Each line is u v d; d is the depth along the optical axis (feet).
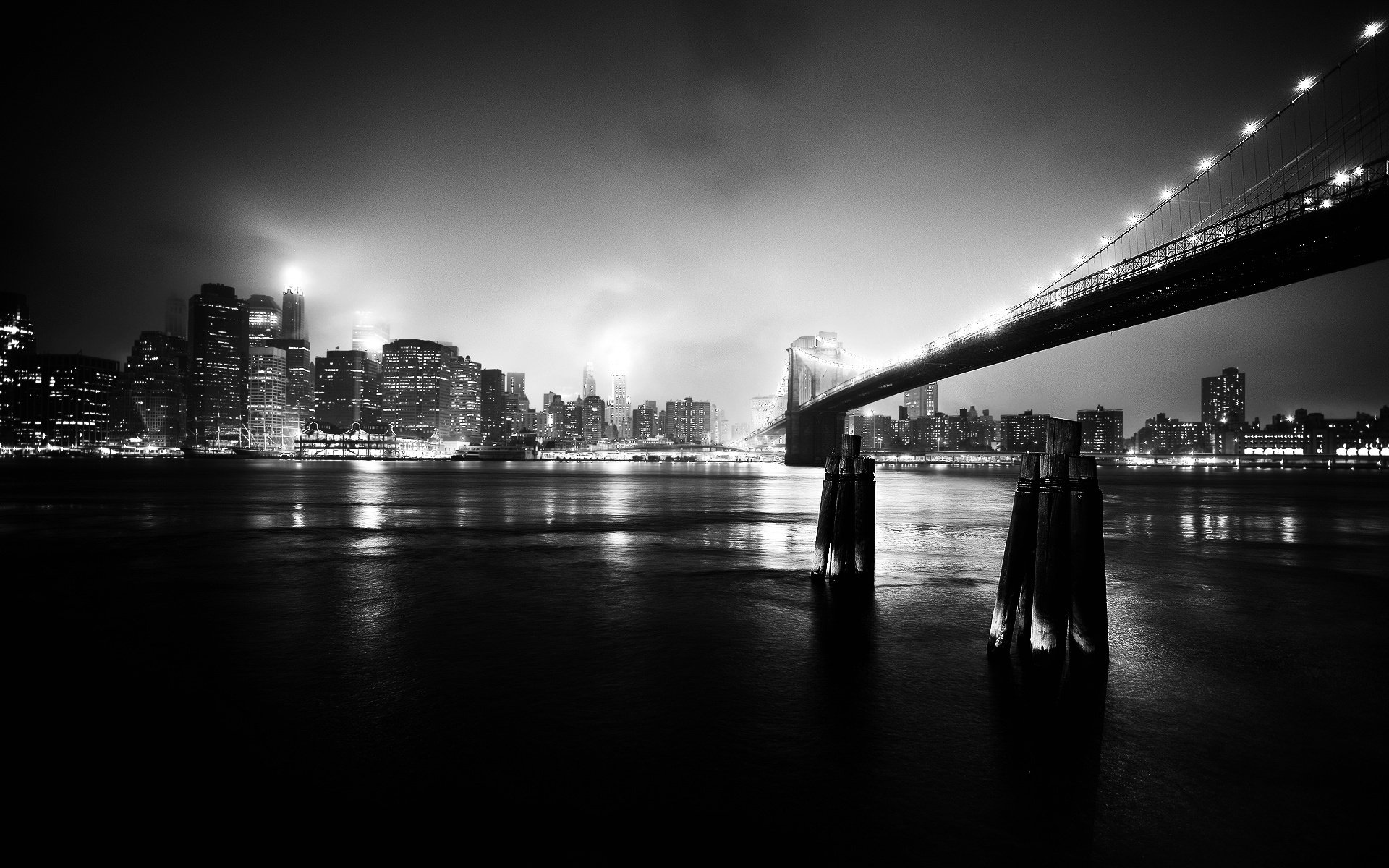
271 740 21.49
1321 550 69.51
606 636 34.27
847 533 47.50
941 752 20.94
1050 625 28.78
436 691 26.09
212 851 15.60
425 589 46.57
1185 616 39.75
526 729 22.45
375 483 225.15
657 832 16.46
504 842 15.97
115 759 20.16
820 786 18.81
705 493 170.30
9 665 29.09
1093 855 15.76
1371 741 21.99
